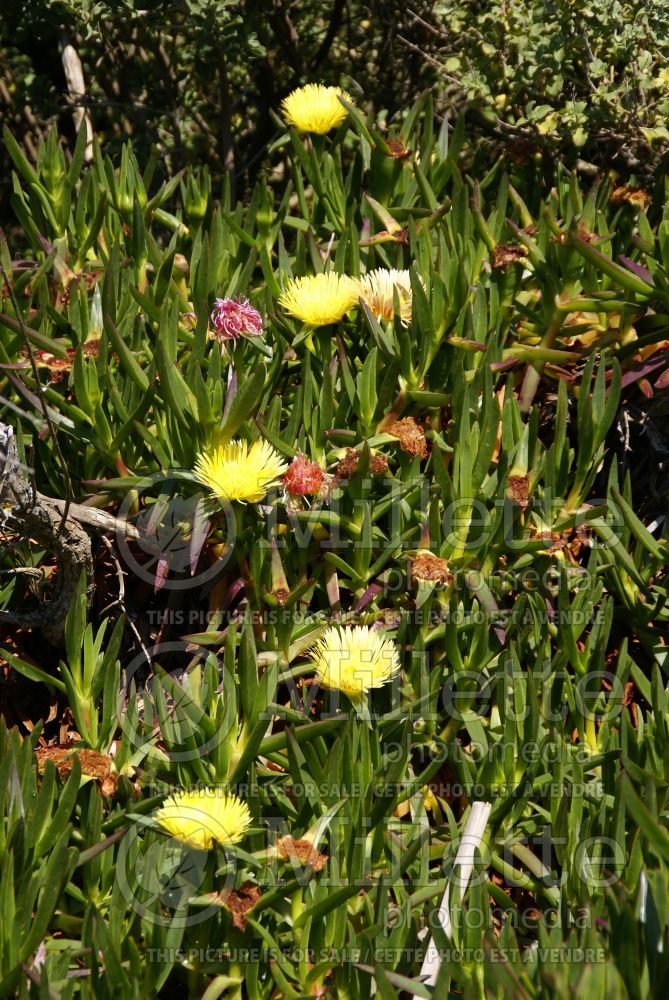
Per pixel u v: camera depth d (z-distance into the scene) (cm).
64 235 394
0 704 376
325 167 399
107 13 467
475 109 424
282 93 535
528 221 393
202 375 371
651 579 378
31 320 379
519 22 414
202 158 550
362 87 500
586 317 388
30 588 378
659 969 337
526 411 381
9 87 555
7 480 360
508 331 387
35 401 371
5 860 347
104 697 360
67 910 356
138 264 388
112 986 344
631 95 410
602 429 370
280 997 353
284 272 390
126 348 369
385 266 394
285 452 370
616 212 400
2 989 344
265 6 505
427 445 377
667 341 385
